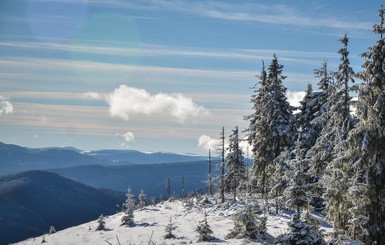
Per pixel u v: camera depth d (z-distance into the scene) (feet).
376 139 69.15
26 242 169.48
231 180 177.37
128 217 160.35
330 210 72.28
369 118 69.26
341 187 69.72
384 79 69.15
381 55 69.87
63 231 175.94
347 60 88.07
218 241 98.89
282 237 73.31
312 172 96.48
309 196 77.46
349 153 71.92
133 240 120.67
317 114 129.59
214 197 197.06
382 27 69.77
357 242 63.72
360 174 70.13
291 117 138.62
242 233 98.78
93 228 165.07
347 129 85.61
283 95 138.82
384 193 69.41
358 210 65.77
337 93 90.33
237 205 152.25
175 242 106.73
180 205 203.62
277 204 125.49
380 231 68.44
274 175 126.82
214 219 139.44
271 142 138.00
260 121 139.44
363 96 70.23
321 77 134.10
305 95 144.56
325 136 93.71
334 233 67.87
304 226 72.18
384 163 68.95
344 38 88.28
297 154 79.71
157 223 151.12
